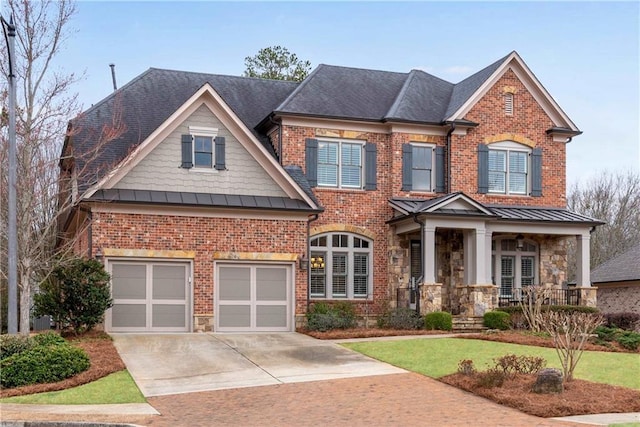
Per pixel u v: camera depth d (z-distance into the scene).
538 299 21.53
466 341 19.89
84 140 22.81
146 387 14.30
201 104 23.28
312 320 22.61
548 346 18.97
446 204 24.64
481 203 26.58
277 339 20.78
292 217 23.58
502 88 27.80
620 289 31.73
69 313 19.91
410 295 26.28
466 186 26.97
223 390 13.98
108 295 20.34
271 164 23.69
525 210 27.28
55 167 21.12
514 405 12.27
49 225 19.86
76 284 19.81
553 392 12.93
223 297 22.89
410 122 26.48
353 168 26.53
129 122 25.28
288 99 26.33
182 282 22.50
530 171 28.05
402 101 27.50
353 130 26.47
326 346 19.25
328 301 25.25
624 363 16.75
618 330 21.42
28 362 14.58
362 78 29.19
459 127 26.88
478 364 16.17
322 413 11.97
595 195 52.28
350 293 25.89
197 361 17.06
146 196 22.11
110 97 26.28
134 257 21.86
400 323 23.62
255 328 23.06
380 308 25.98
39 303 19.80
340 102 27.03
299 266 23.53
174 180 22.83
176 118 22.86
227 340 20.42
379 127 26.81
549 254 28.00
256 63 42.44
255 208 22.88
